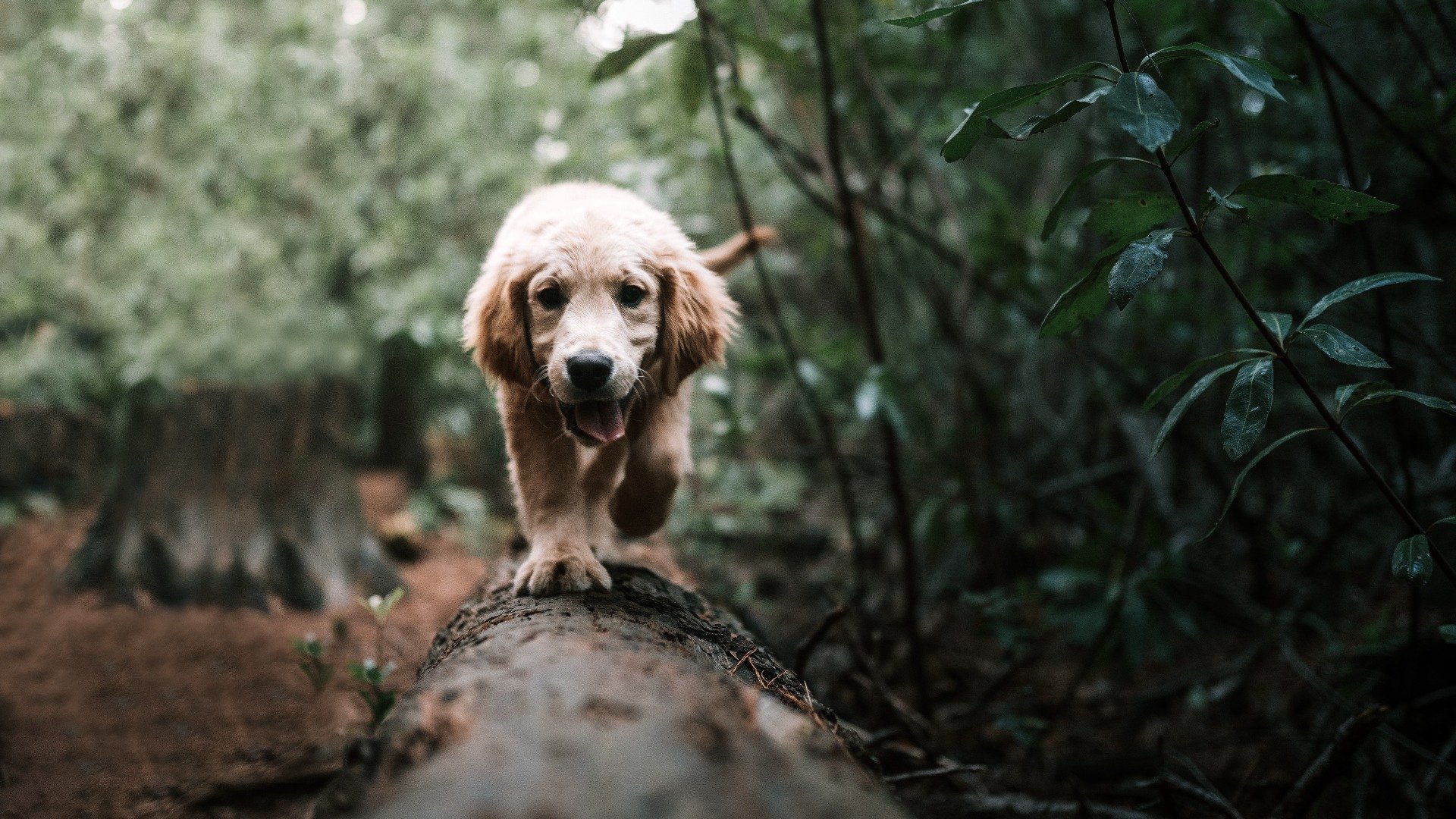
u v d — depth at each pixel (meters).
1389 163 3.44
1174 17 3.70
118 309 6.83
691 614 2.40
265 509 5.52
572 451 2.65
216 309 6.62
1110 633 4.11
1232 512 4.69
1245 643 4.90
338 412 6.04
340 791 1.38
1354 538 4.95
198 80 6.99
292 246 7.16
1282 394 4.79
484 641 1.92
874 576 6.20
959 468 5.17
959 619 5.50
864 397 3.77
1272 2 3.52
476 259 7.12
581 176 6.07
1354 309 4.42
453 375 7.38
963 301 5.78
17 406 6.99
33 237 6.85
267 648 4.67
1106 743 4.08
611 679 1.50
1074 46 5.82
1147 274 1.79
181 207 6.86
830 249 6.30
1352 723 2.34
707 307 2.74
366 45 7.23
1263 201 3.72
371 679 2.77
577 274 2.48
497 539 6.88
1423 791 3.13
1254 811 3.31
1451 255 4.66
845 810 1.20
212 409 5.70
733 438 4.42
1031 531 5.99
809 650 2.89
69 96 6.86
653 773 1.20
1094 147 5.09
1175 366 5.18
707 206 6.84
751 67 4.94
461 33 7.55
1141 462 4.68
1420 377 4.37
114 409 7.22
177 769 3.45
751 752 1.32
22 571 5.66
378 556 5.74
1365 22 4.51
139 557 5.34
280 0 7.43
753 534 7.00
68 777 3.39
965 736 4.00
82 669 4.39
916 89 5.16
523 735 1.32
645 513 2.73
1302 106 4.34
